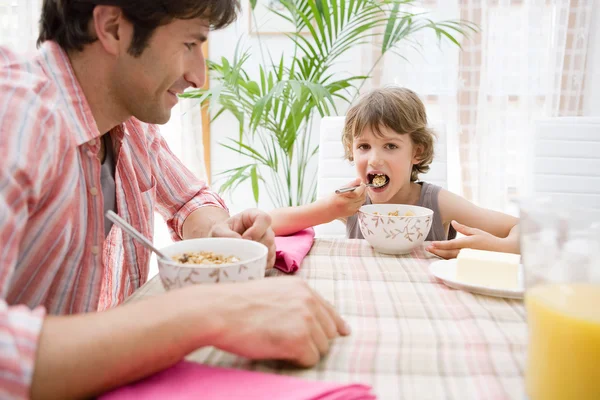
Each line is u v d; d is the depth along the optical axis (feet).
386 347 1.70
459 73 8.20
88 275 2.38
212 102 6.64
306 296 1.66
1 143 1.56
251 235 2.51
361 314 2.02
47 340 1.25
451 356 1.64
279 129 7.39
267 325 1.50
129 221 2.91
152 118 2.37
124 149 2.80
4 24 7.77
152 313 1.39
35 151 1.67
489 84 8.27
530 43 8.07
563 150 5.23
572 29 8.06
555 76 8.18
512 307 2.12
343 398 1.28
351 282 2.46
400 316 2.00
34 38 7.77
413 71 8.32
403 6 8.09
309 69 7.35
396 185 4.54
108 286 3.15
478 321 1.95
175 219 3.51
